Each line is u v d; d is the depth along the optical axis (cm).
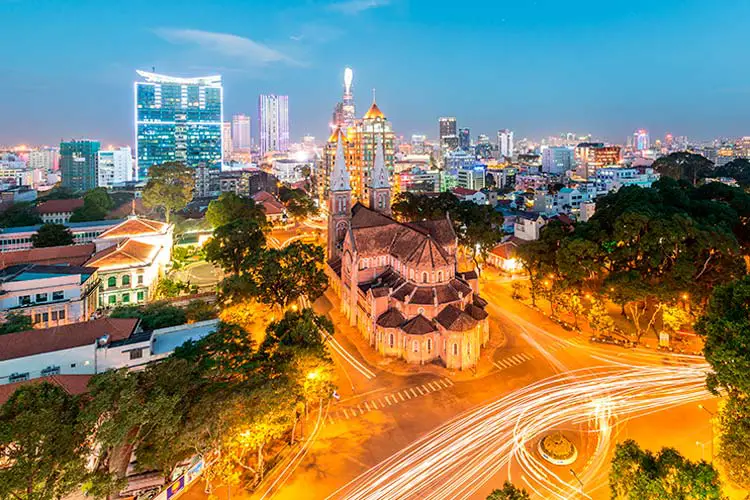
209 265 13125
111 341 6162
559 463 5012
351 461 5172
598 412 5984
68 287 8062
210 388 4612
